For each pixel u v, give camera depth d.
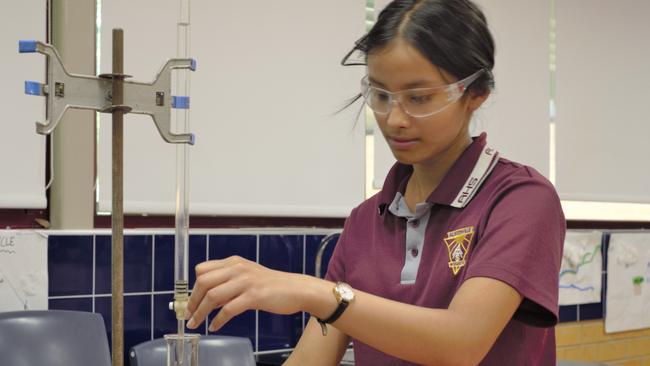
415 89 1.15
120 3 2.48
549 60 3.63
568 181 3.71
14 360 1.98
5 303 2.30
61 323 2.09
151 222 2.64
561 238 1.19
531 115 3.55
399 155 1.22
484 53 1.19
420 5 1.17
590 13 3.79
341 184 2.99
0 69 2.29
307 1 2.88
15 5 2.32
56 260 2.39
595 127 3.83
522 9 3.51
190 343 0.97
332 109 2.96
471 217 1.24
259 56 2.76
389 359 1.30
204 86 2.64
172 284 2.61
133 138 2.51
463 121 1.25
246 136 2.74
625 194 3.96
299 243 2.90
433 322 1.03
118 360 0.98
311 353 1.38
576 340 3.66
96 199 2.50
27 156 2.34
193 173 2.62
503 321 1.09
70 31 2.42
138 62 2.51
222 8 2.67
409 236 1.32
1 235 2.29
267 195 2.79
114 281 0.99
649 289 3.98
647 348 4.00
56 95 0.95
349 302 1.01
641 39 4.03
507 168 1.27
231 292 0.96
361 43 1.21
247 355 2.40
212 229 2.70
